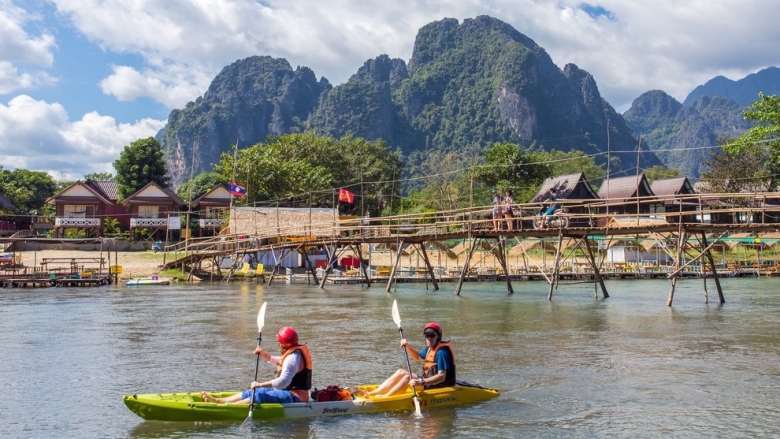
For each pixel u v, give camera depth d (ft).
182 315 102.63
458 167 560.61
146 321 95.35
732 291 157.38
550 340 77.97
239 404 44.24
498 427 44.01
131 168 299.58
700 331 85.10
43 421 45.60
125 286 168.66
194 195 338.75
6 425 44.75
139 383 56.44
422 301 127.95
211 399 45.16
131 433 42.86
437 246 222.89
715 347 73.00
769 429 43.75
